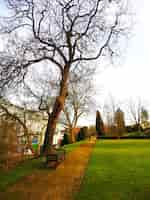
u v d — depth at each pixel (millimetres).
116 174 10500
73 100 37656
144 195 7375
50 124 18156
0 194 7965
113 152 19859
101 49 19797
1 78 15859
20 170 12617
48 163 13078
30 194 7922
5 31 17266
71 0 18344
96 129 57406
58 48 18750
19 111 23984
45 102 25781
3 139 18328
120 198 7133
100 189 8164
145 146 26031
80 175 10617
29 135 22797
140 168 11742
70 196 7562
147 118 66562
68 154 19109
